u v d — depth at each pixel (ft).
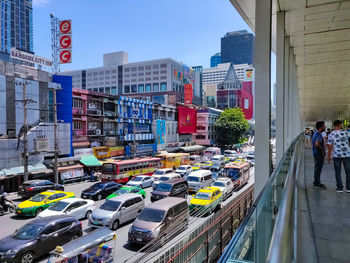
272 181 10.39
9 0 435.12
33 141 75.51
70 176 84.58
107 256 25.82
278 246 3.61
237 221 48.06
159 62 301.63
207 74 569.64
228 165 85.10
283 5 28.76
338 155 19.36
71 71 359.25
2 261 27.35
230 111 193.98
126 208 44.68
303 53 46.32
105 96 108.37
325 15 31.24
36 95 77.61
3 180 68.28
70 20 107.55
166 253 25.93
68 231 33.55
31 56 90.58
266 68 21.24
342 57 48.26
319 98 92.99
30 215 47.39
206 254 33.45
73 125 93.86
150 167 93.30
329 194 18.66
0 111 68.39
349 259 9.43
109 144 106.83
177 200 42.86
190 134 183.73
